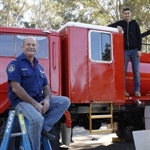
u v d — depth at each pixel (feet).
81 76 23.45
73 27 23.48
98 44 24.32
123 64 25.27
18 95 14.02
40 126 13.65
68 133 22.13
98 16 90.07
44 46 22.57
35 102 14.07
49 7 104.83
